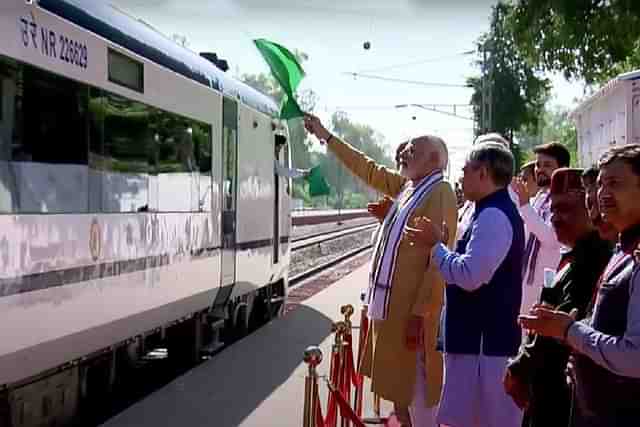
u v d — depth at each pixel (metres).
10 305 6.11
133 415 8.47
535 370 4.41
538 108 40.78
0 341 5.98
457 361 5.23
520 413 5.13
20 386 6.68
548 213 7.07
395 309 5.89
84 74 7.36
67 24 7.07
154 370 11.55
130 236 8.41
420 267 5.85
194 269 10.49
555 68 18.25
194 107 10.49
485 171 5.19
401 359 5.89
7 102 6.10
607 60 17.77
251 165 13.37
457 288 5.22
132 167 8.47
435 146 6.01
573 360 3.77
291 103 7.16
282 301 16.44
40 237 6.56
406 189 6.28
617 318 3.52
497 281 5.14
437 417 5.31
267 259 14.58
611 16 17.02
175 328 11.35
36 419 7.02
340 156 7.09
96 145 7.61
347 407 5.35
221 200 11.70
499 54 40.03
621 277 3.54
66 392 7.60
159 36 9.78
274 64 7.09
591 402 3.61
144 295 8.83
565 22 17.39
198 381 10.10
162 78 9.36
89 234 7.44
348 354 6.97
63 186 6.96
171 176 9.66
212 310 12.16
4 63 6.05
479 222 5.12
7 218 6.07
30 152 6.44
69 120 7.08
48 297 6.69
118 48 8.12
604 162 3.68
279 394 9.45
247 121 13.12
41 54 6.60
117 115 8.10
